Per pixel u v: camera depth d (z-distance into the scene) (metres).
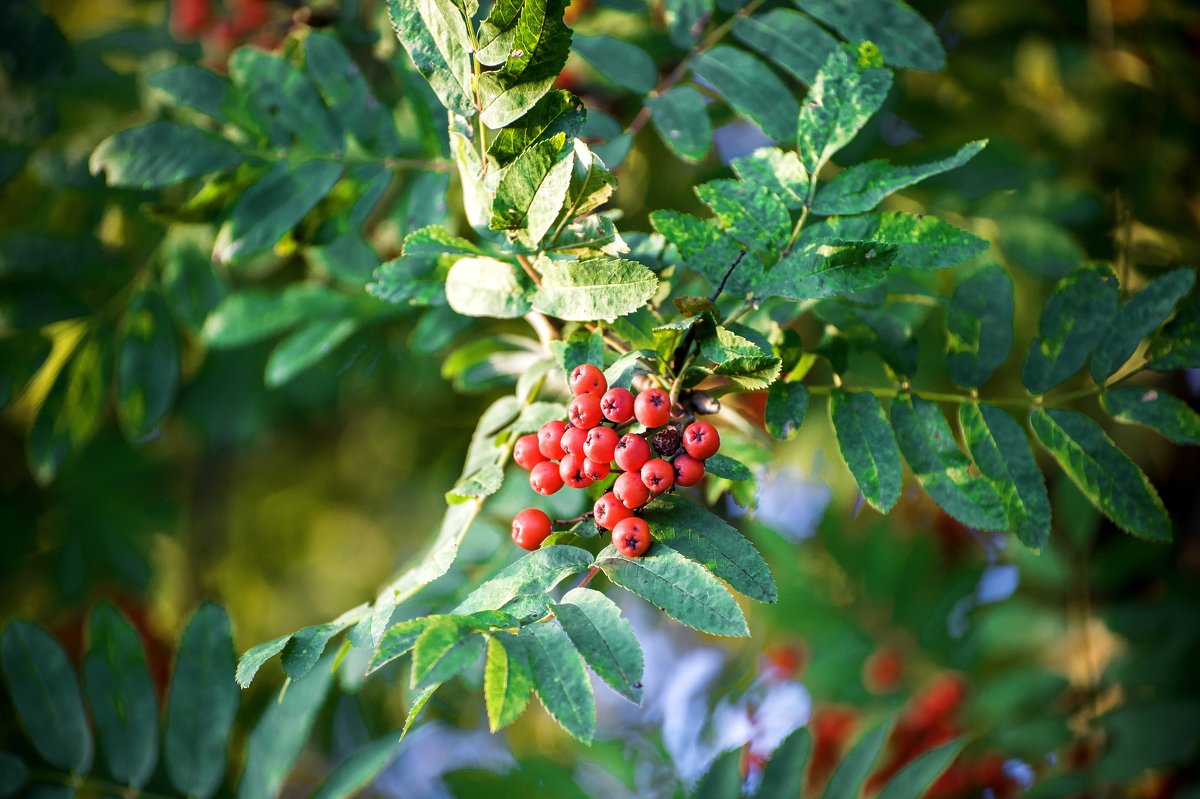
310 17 0.67
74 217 0.72
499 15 0.46
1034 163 0.70
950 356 0.53
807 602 0.73
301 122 0.59
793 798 0.57
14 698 0.58
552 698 0.42
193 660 0.58
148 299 0.68
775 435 0.51
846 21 0.57
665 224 0.50
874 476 0.51
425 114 0.59
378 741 0.58
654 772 0.68
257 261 0.72
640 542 0.45
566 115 0.47
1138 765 0.62
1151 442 0.73
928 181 0.70
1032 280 0.70
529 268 0.48
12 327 0.66
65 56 0.68
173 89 0.59
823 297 0.48
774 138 0.56
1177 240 0.72
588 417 0.46
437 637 0.43
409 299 0.52
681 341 0.48
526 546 0.48
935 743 0.71
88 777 0.58
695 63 0.58
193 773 0.58
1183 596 0.67
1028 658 0.72
